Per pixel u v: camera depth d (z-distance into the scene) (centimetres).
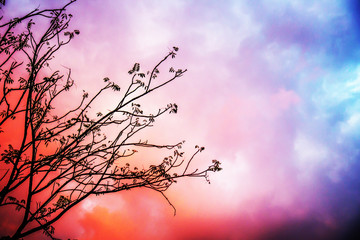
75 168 494
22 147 445
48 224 420
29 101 463
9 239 384
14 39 469
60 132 503
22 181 434
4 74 451
